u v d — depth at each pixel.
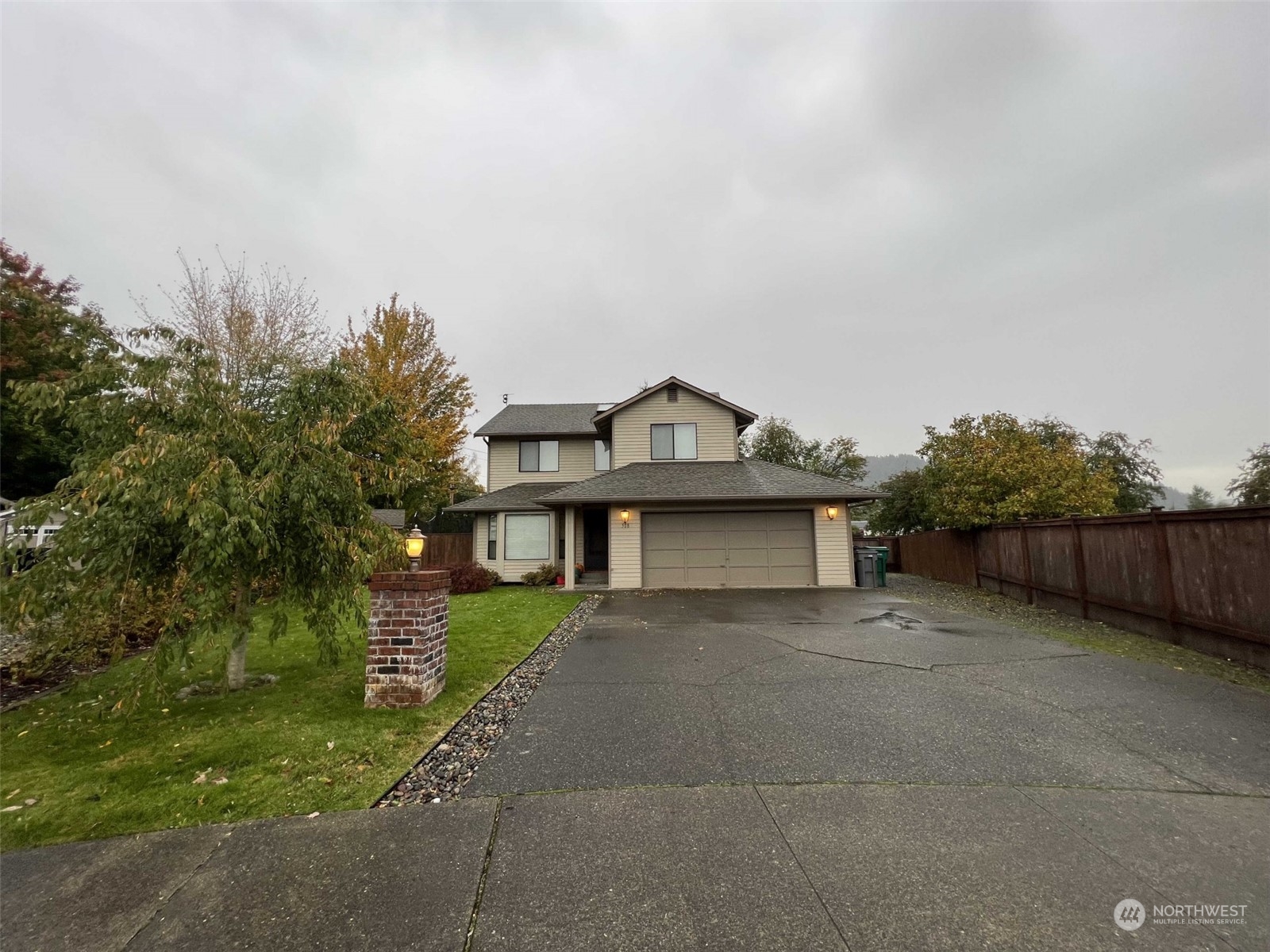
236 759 3.64
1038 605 10.26
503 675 5.73
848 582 13.88
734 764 3.49
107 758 3.71
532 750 3.80
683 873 2.38
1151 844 2.55
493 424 19.66
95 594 4.20
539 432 18.92
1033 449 13.53
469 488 29.17
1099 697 4.73
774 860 2.46
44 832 2.80
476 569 14.90
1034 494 12.09
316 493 4.82
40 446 16.22
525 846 2.61
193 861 2.54
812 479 14.89
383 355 19.50
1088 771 3.33
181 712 4.62
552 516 17.36
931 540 16.44
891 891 2.23
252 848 2.64
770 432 29.59
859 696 4.84
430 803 3.08
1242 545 5.88
